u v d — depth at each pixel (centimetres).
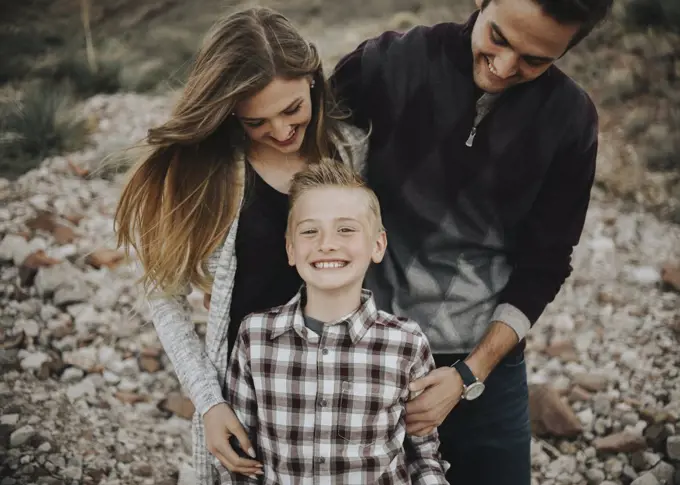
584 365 399
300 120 201
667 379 381
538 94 207
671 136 609
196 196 205
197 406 201
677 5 771
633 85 690
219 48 195
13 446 320
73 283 428
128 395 369
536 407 361
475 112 209
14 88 793
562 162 216
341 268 190
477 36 195
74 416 347
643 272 468
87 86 791
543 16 177
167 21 1064
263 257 212
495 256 226
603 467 336
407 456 210
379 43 220
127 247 221
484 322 226
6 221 488
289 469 192
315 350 192
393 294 225
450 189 216
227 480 202
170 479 319
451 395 202
